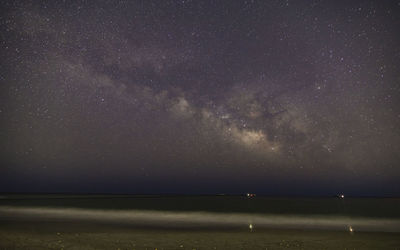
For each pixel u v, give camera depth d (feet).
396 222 104.63
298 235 68.74
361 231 77.92
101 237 60.23
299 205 246.88
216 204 252.62
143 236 62.90
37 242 53.62
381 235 69.56
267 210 169.07
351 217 124.88
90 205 197.26
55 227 76.84
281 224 95.96
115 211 143.23
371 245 57.31
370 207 216.13
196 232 72.54
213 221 104.12
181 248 52.19
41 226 78.33
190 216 123.44
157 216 120.67
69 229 73.51
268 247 54.65
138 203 249.96
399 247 55.62
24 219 97.30
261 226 89.30
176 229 78.43
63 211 136.56
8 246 49.96
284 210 170.91
